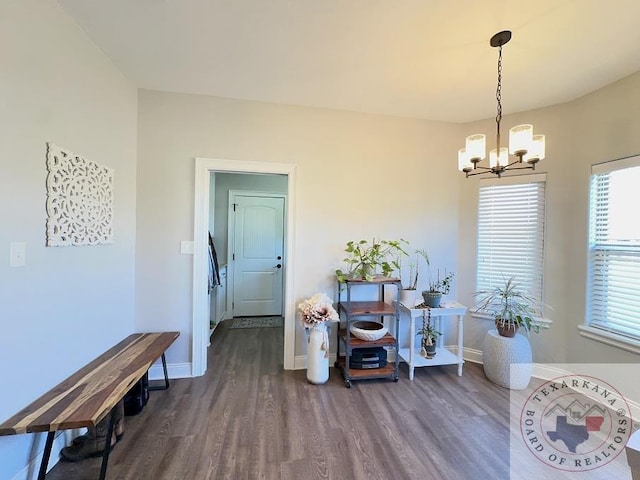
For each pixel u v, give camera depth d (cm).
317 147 296
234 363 308
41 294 159
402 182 317
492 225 313
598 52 202
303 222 296
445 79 240
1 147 136
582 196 263
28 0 149
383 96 271
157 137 267
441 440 191
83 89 192
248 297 494
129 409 214
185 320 275
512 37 188
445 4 161
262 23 179
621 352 231
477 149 190
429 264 324
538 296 290
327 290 302
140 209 265
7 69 138
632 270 230
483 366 288
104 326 218
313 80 245
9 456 142
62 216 173
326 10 167
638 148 222
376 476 161
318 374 263
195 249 274
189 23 180
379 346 275
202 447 182
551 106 282
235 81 248
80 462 170
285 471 164
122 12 172
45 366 161
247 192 489
